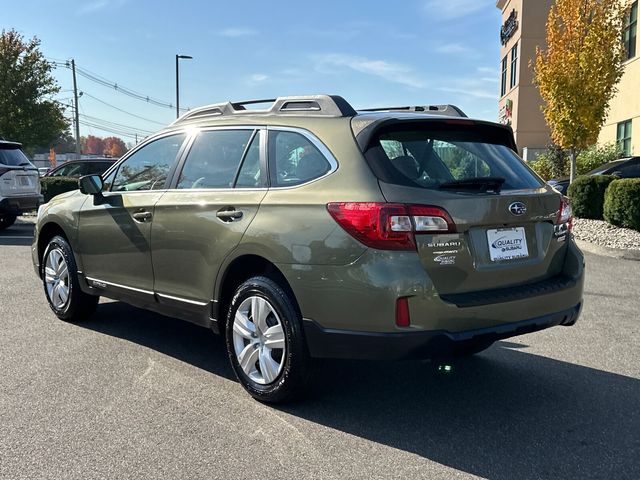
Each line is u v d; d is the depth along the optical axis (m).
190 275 4.37
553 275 4.05
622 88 21.80
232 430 3.55
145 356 4.87
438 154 3.77
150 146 5.11
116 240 5.04
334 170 3.64
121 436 3.45
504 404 3.99
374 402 4.01
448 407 3.94
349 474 3.06
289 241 3.63
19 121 25.53
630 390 4.25
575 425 3.67
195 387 4.21
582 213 13.16
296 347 3.68
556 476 3.06
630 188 11.41
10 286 7.48
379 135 3.67
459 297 3.44
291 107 4.20
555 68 15.52
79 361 4.72
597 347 5.24
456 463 3.19
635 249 10.12
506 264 3.66
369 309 3.35
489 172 3.89
